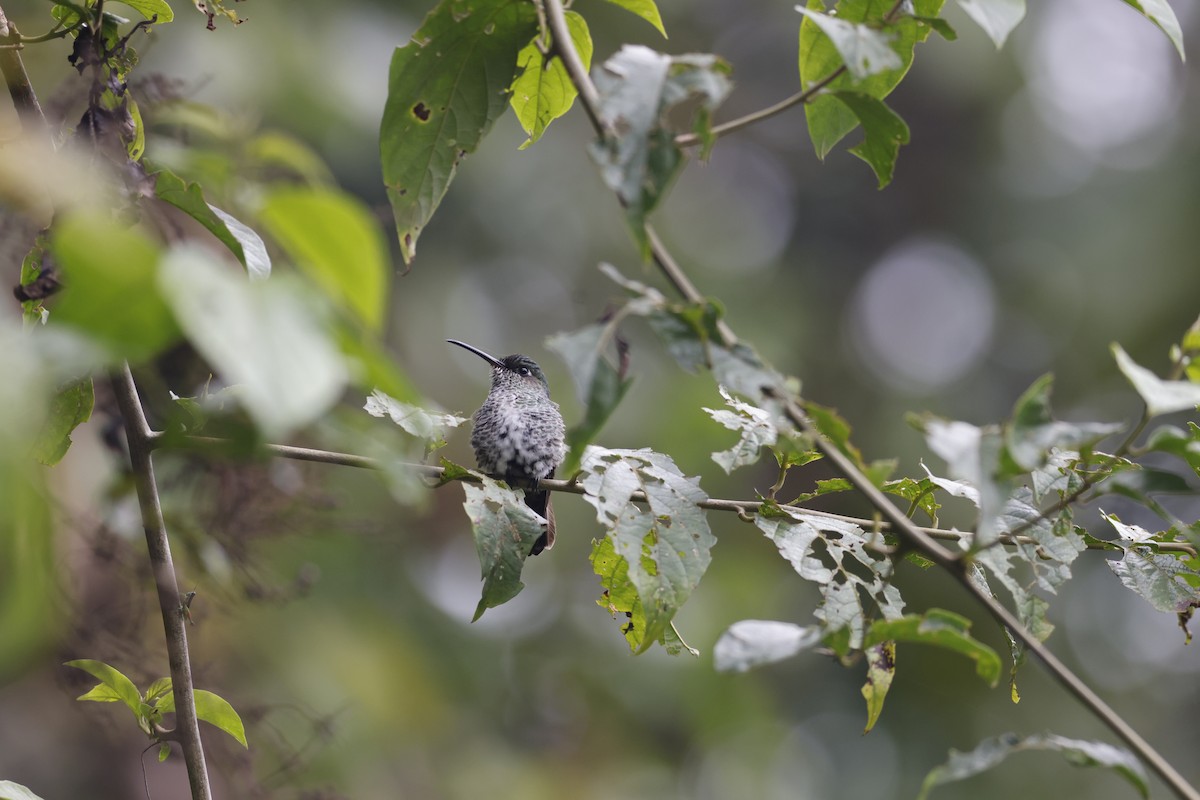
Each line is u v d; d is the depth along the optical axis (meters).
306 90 12.42
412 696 13.39
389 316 15.77
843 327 20.73
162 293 2.02
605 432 15.23
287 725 11.17
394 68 4.38
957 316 20.61
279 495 7.64
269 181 4.31
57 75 6.30
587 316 17.28
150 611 7.23
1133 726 17.92
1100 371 17.78
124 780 10.82
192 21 11.72
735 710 15.92
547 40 4.67
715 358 3.47
